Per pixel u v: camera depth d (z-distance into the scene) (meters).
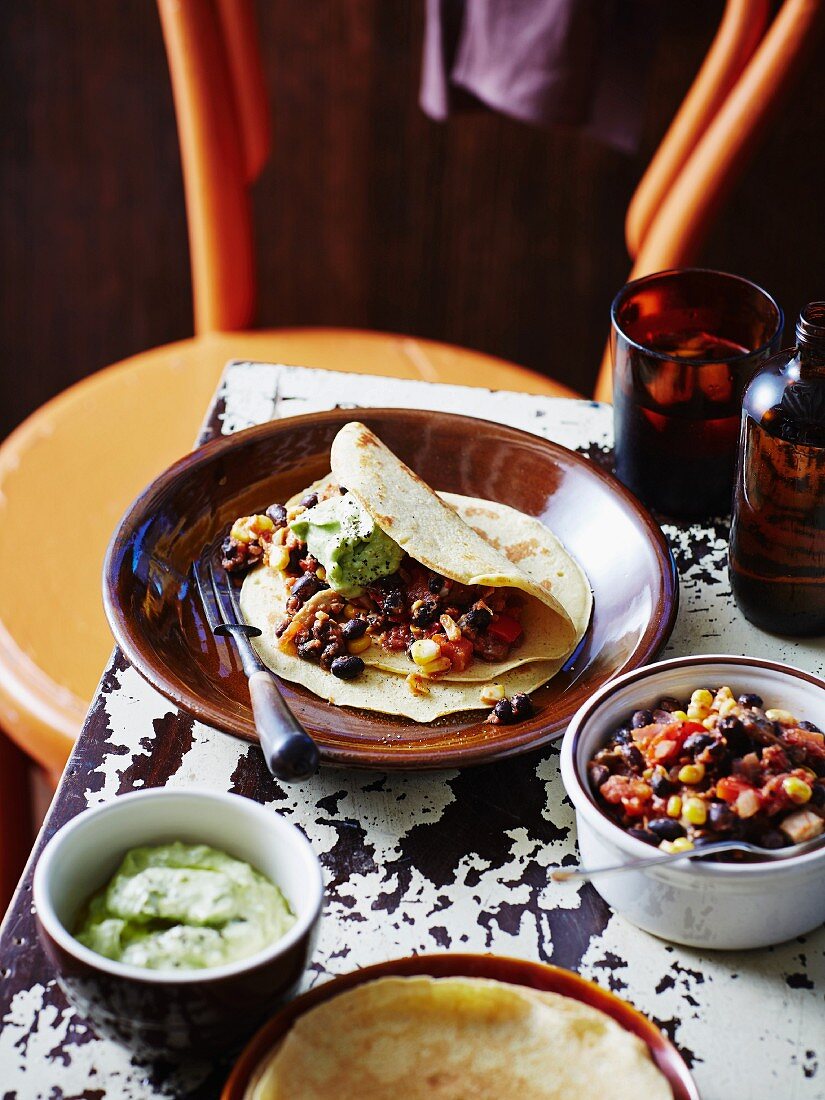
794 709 0.65
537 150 1.56
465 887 0.65
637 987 0.61
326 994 0.56
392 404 0.92
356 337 1.21
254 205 1.65
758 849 0.58
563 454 0.81
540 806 0.68
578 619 0.76
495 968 0.56
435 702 0.72
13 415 1.84
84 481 1.07
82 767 0.69
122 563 0.73
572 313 1.70
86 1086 0.58
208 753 0.70
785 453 0.69
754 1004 0.61
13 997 0.61
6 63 1.53
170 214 1.64
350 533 0.76
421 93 1.53
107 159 1.60
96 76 1.53
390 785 0.69
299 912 0.57
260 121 1.19
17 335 1.76
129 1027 0.55
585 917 0.64
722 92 1.09
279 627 0.75
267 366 0.95
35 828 1.43
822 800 0.60
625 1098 0.52
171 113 1.56
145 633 0.71
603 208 1.59
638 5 1.16
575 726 0.63
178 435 1.10
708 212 1.08
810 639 0.76
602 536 0.79
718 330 0.84
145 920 0.56
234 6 1.13
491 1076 0.54
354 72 1.52
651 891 0.60
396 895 0.64
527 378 1.17
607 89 1.21
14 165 1.61
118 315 1.74
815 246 1.53
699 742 0.61
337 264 1.70
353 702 0.72
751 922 0.60
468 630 0.74
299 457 0.83
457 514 0.80
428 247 1.67
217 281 1.19
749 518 0.73
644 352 0.78
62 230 1.67
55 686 0.94
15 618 0.98
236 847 0.59
